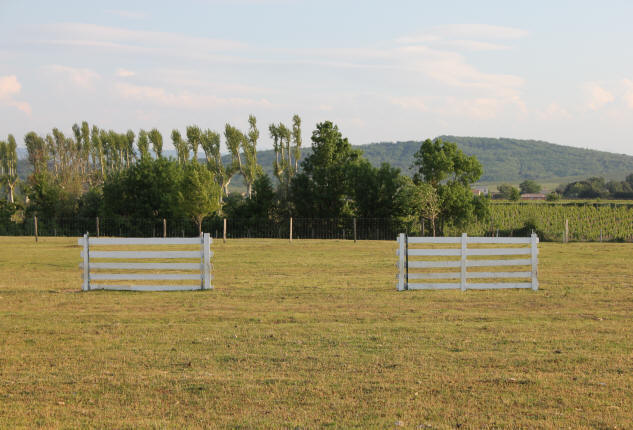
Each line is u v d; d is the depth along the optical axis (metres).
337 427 6.65
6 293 16.91
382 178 66.69
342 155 72.25
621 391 7.88
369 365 9.11
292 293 16.77
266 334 11.27
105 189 70.69
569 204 99.31
